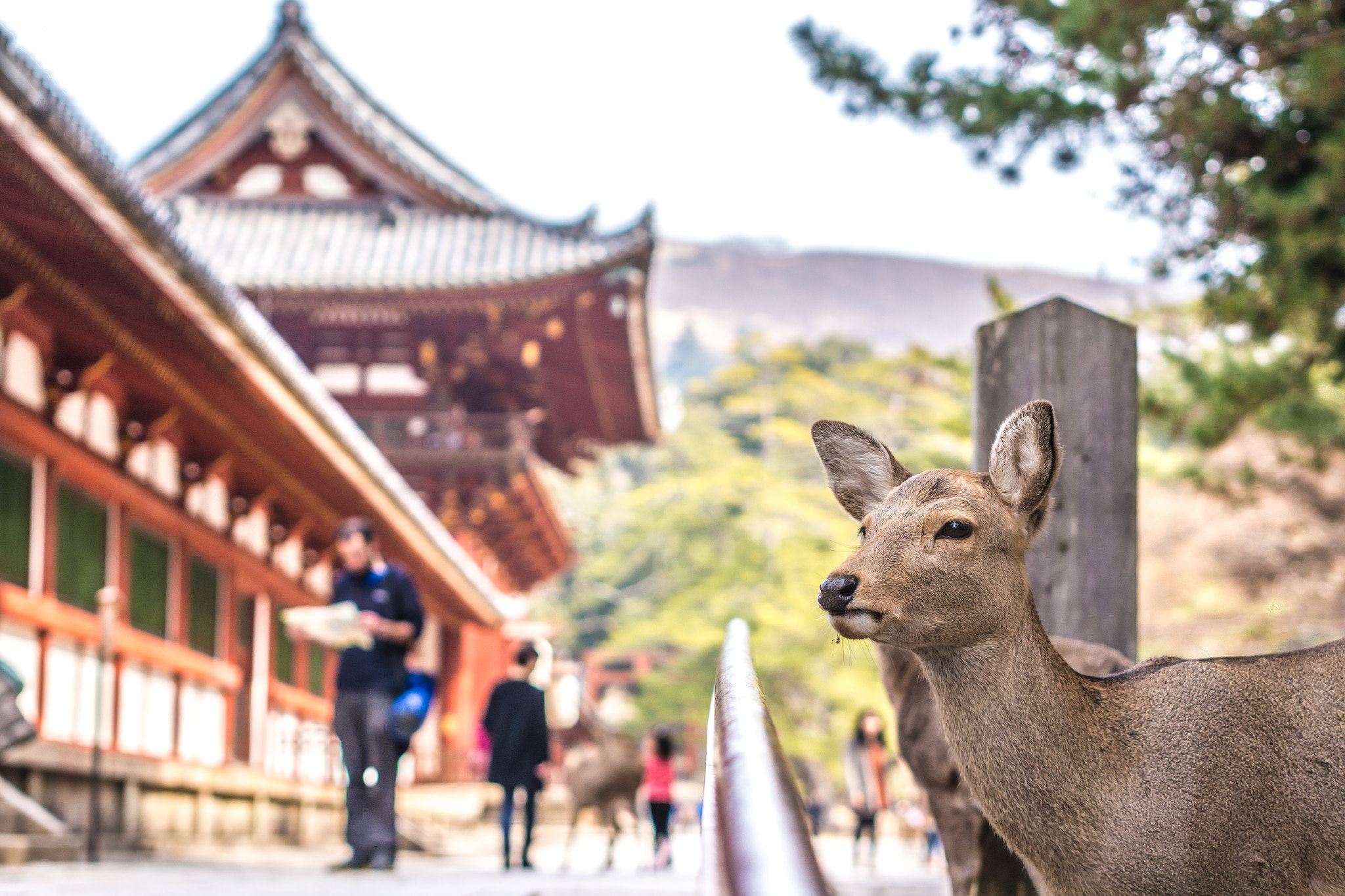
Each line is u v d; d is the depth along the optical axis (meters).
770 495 48.38
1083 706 3.06
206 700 17.02
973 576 2.95
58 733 12.70
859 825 15.68
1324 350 12.91
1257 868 2.91
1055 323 5.22
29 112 8.83
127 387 14.34
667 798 15.92
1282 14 10.14
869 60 11.84
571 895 6.52
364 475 17.33
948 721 3.08
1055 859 3.00
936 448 27.34
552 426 34.12
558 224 27.16
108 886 7.06
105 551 13.97
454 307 25.31
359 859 8.87
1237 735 2.97
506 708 11.17
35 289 11.71
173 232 10.91
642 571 73.81
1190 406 13.50
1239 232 11.66
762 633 41.16
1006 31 11.49
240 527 18.77
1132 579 5.12
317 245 26.66
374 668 8.94
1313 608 31.78
